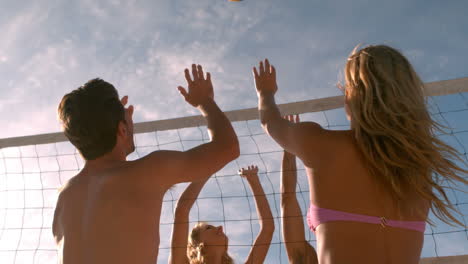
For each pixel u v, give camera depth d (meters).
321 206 1.42
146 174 1.50
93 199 1.47
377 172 1.41
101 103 1.56
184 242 2.60
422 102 1.48
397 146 1.40
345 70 1.53
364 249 1.34
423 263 2.74
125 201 1.44
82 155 1.59
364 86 1.45
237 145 1.68
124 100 1.74
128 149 1.68
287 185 2.58
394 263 1.34
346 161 1.43
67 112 1.56
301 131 1.49
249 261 2.71
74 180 1.58
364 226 1.37
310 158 1.47
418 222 1.42
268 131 1.67
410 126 1.39
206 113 1.78
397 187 1.36
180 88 1.84
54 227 1.55
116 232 1.40
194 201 2.67
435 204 1.45
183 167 1.56
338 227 1.38
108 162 1.56
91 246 1.40
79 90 1.59
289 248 2.48
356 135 1.43
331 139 1.46
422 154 1.37
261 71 1.88
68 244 1.45
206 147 1.62
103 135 1.54
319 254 1.39
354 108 1.44
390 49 1.51
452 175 1.42
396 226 1.38
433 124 1.49
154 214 1.49
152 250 1.45
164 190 1.56
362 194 1.39
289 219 2.52
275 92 1.85
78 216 1.48
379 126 1.39
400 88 1.43
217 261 2.88
